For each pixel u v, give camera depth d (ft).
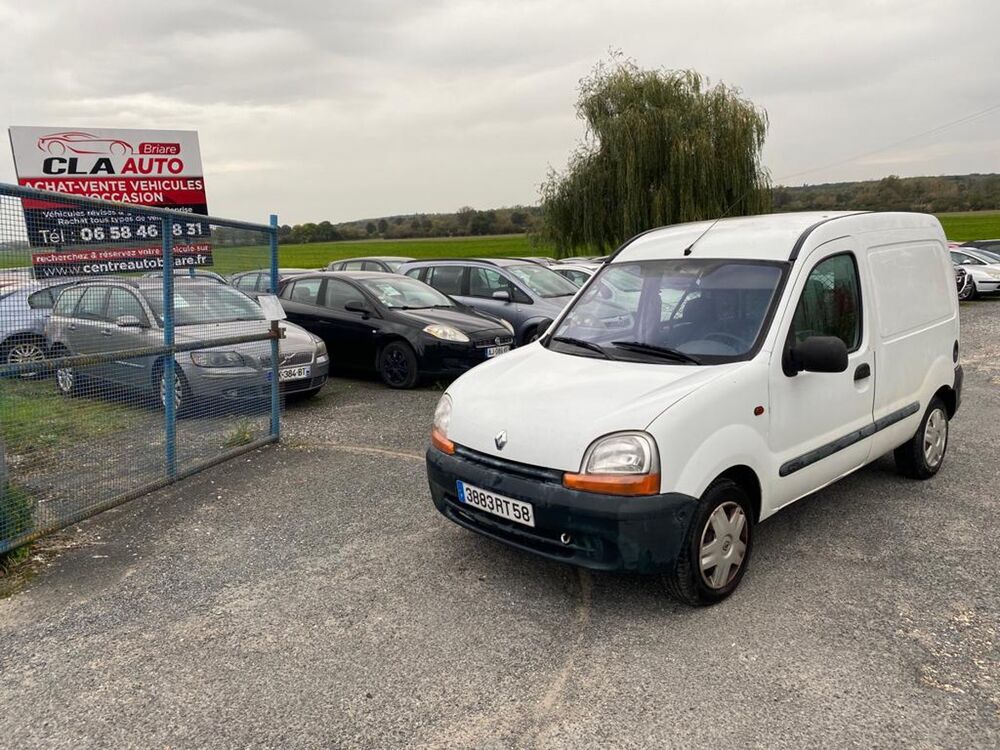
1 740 8.54
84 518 14.79
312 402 27.40
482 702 9.20
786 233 13.93
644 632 10.79
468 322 30.35
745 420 11.59
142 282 16.76
